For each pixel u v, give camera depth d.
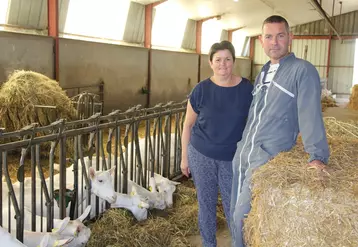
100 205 2.88
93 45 8.46
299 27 18.19
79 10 8.45
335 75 18.02
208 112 2.26
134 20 10.34
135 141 3.27
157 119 3.59
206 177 2.33
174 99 12.45
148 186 3.48
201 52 14.88
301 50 18.31
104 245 2.51
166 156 3.77
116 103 9.53
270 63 1.92
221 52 2.19
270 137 1.81
